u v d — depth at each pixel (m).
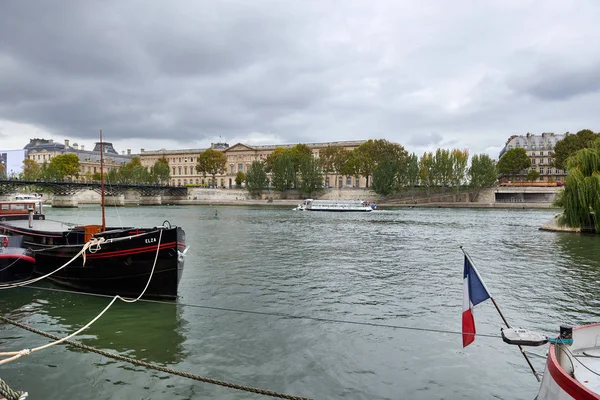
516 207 107.19
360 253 31.91
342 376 11.37
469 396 10.46
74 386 10.73
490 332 14.72
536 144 145.25
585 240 39.72
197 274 23.91
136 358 12.35
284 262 27.86
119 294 18.41
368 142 130.75
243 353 12.74
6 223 26.38
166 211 91.81
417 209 102.81
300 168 130.38
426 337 14.21
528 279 23.00
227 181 173.00
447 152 118.69
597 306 17.89
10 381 10.97
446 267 26.34
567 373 7.59
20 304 17.42
